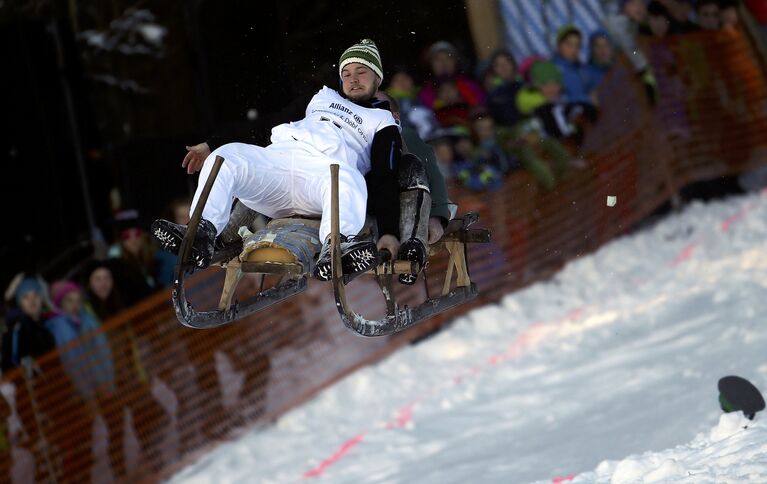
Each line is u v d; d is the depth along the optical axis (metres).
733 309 32.97
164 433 30.97
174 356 31.80
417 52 36.75
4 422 28.70
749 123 43.28
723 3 43.25
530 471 24.39
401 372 34.84
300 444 31.14
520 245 38.75
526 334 36.25
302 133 18.36
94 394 30.05
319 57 23.39
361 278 37.28
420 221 18.11
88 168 39.47
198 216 16.52
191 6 38.19
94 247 38.50
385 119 18.83
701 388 25.77
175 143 39.44
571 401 29.25
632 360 31.12
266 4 23.88
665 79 41.69
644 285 37.97
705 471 16.61
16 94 38.59
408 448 29.31
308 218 18.31
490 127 37.84
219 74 32.38
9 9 44.41
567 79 39.09
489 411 30.67
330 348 35.50
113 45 46.59
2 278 37.66
